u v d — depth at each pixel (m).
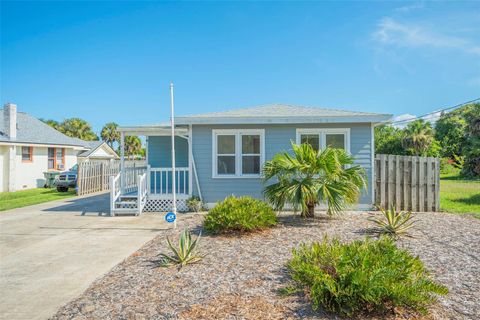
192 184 10.42
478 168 20.34
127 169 11.96
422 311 3.10
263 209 7.16
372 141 10.02
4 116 18.80
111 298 3.72
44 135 21.94
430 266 4.60
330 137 10.22
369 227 7.31
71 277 4.57
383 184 9.94
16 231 7.71
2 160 18.17
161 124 11.46
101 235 7.20
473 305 3.35
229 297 3.59
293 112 10.94
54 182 18.58
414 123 30.91
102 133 47.00
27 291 4.09
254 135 10.38
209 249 5.62
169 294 3.75
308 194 7.58
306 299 3.49
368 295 3.02
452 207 10.34
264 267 4.60
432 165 9.88
